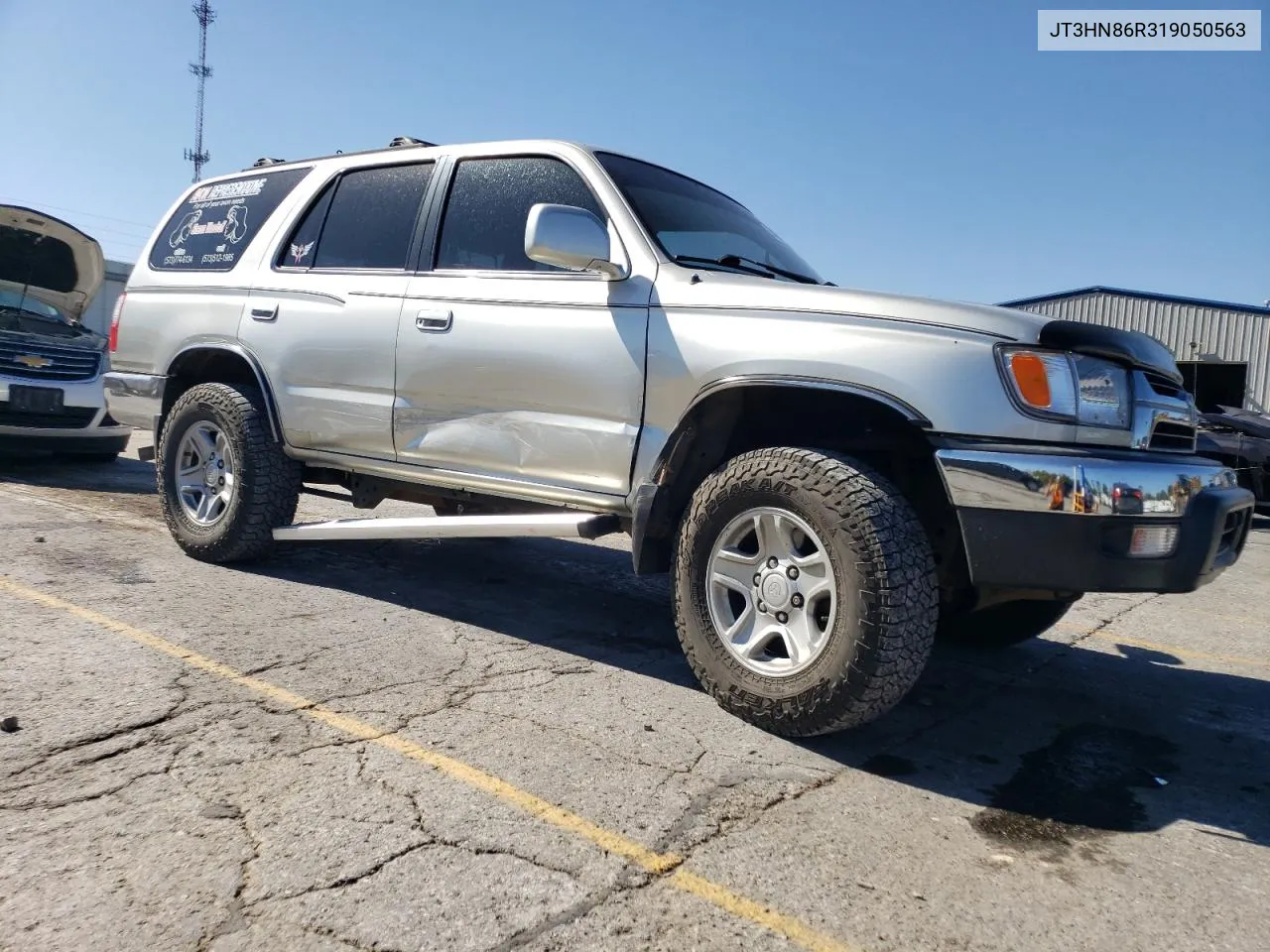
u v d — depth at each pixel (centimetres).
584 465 358
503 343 378
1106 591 272
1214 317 2353
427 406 405
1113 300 2494
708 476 324
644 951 189
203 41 3803
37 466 869
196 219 536
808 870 226
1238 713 372
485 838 229
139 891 199
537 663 369
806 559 299
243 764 261
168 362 508
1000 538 278
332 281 448
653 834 237
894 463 329
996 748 318
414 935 189
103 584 439
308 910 195
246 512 468
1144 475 272
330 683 329
